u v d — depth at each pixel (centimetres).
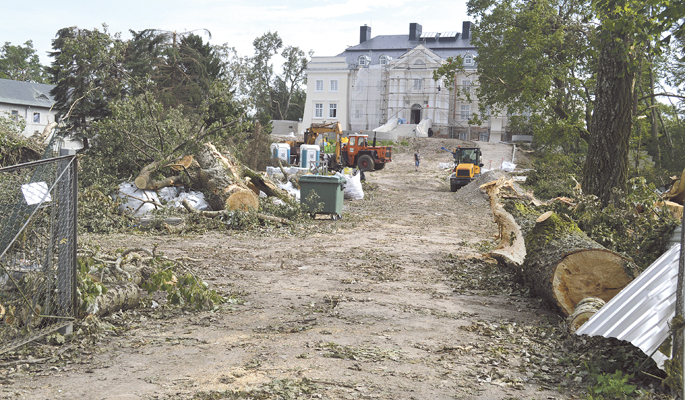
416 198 2639
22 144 1241
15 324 454
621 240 792
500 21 2919
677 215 869
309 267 905
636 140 3014
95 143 1695
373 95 7069
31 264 476
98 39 2303
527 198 1029
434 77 3186
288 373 421
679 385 380
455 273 884
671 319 423
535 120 2819
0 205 480
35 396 366
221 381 401
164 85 3572
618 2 1016
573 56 2578
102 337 498
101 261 614
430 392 394
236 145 2603
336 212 1634
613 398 390
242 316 591
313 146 3353
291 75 8000
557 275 625
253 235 1271
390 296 711
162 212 1349
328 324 569
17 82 5938
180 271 766
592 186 1118
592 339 500
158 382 397
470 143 5509
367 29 7956
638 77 2569
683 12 904
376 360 459
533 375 436
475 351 493
